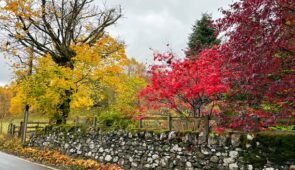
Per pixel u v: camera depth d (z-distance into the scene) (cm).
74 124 1694
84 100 1836
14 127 2564
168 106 1228
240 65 714
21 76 1880
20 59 1920
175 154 1106
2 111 3781
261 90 703
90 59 1842
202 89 1017
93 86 1967
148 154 1207
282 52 694
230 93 839
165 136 1152
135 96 2147
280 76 714
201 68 1064
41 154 1614
